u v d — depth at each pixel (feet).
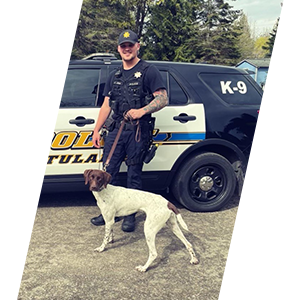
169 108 10.97
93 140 10.59
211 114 11.18
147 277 8.30
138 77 9.52
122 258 9.03
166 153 11.02
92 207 11.62
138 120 9.75
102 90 10.91
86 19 25.81
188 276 8.37
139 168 10.25
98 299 7.60
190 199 11.27
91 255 9.11
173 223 8.79
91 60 11.13
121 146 10.07
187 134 11.05
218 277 8.36
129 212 8.98
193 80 11.37
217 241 9.80
